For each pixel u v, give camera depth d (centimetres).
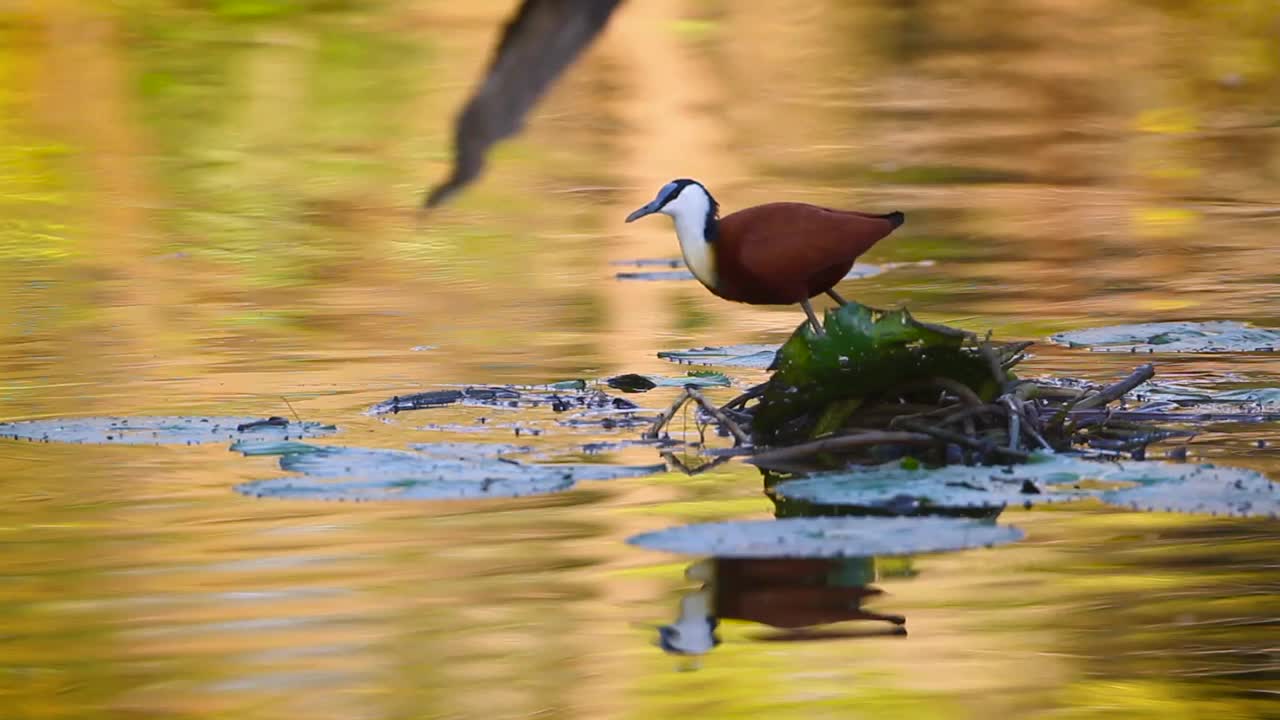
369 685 675
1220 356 1266
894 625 738
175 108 2631
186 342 1358
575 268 1672
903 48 3131
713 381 1202
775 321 1435
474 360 1288
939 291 1533
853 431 1035
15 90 2745
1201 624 736
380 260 1714
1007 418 1022
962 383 1041
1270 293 1516
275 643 719
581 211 1972
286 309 1489
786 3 3541
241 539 855
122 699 662
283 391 1189
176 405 1148
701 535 809
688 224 1113
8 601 768
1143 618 742
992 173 2153
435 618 748
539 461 1000
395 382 1216
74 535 861
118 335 1384
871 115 2573
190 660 700
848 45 3158
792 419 1069
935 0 3572
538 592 779
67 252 1761
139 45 3117
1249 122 2492
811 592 780
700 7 3481
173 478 963
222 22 3344
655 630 734
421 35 3225
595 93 2719
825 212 1112
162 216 1944
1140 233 1800
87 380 1223
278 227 1886
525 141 2375
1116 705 656
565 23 875
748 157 2269
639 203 2017
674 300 1523
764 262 1095
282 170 2216
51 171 2209
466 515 898
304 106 2647
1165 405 1118
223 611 755
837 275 1120
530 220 1922
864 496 894
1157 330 1333
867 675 687
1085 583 784
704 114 2577
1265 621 737
